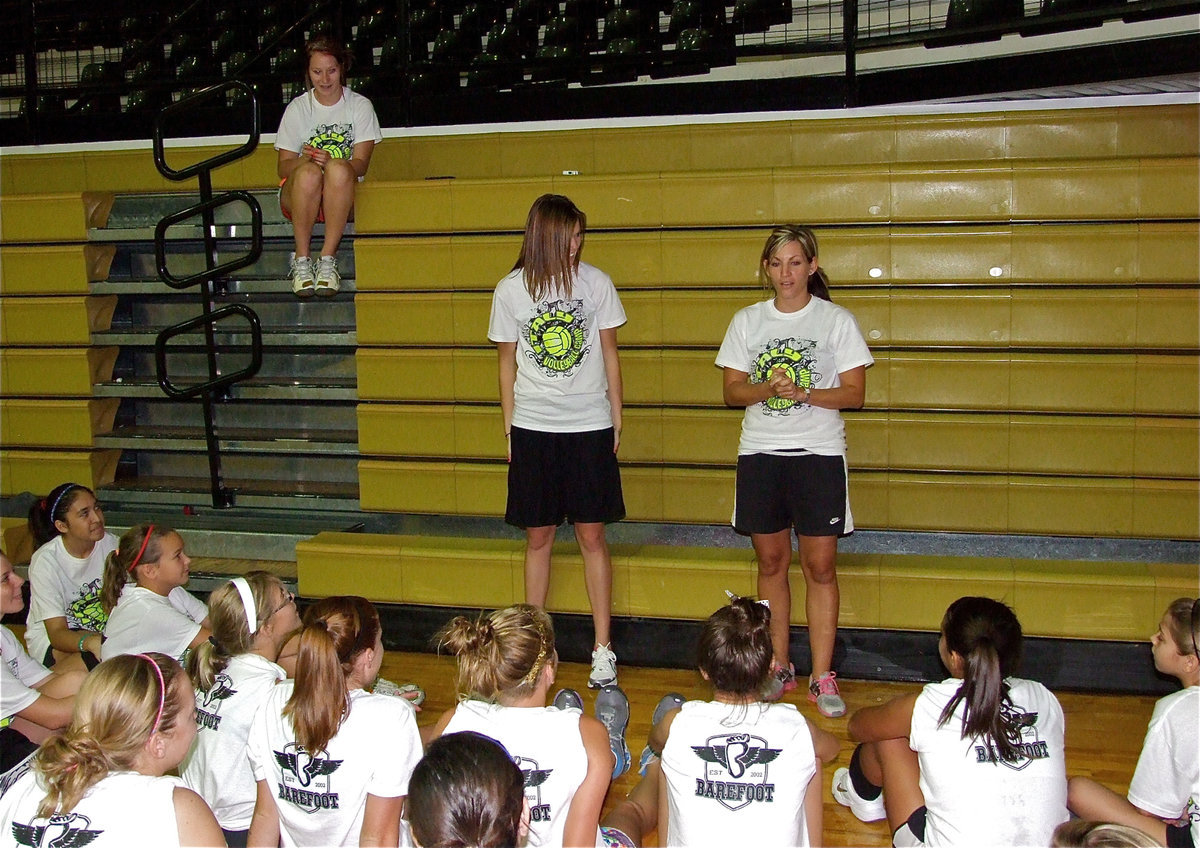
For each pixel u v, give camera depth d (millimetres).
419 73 5555
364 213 4137
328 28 6094
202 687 2396
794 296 3387
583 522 3645
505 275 4016
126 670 1827
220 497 4496
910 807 2422
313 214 4105
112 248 4668
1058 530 3715
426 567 3975
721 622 2096
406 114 4852
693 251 3863
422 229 4094
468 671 2080
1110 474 3660
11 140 5582
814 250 3359
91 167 4633
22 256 4555
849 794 2785
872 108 3936
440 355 4105
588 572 3721
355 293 4223
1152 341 3572
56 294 4566
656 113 4664
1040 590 3537
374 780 2031
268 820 2131
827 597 3480
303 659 2002
